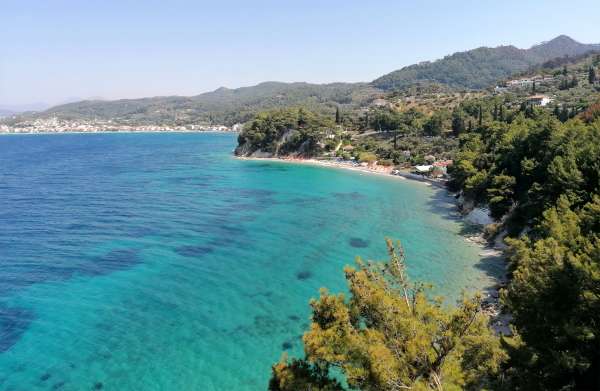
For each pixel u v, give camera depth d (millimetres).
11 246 64625
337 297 20594
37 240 67938
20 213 86375
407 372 17469
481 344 19828
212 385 32500
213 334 40000
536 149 76000
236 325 41750
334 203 99875
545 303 22984
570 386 21000
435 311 19953
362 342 17688
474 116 198875
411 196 107812
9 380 32719
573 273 22969
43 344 37781
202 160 191250
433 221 82250
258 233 73562
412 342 17891
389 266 22891
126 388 32094
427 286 22547
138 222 79812
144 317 43031
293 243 68125
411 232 74312
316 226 78625
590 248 25641
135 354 36531
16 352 36469
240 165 173250
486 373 21281
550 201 56500
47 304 45531
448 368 18500
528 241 47500
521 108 155625
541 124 81875
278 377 19359
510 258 51219
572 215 41469
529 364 22281
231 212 89125
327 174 147375
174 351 37031
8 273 53875
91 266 56875
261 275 54656
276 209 92812
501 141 96750
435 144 170875
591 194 48031
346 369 17953
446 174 130750
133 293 48656
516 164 79062
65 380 32906
